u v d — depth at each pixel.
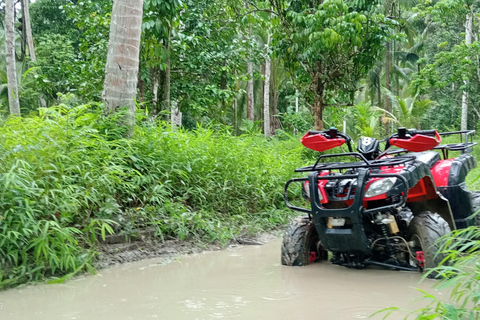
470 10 21.31
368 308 3.07
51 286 3.81
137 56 6.53
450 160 5.03
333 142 4.46
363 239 3.99
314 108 13.68
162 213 5.65
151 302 3.28
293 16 12.43
